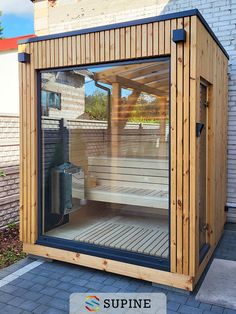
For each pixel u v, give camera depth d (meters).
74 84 4.11
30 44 3.67
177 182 2.98
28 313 2.71
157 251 3.25
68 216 4.16
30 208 3.77
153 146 3.74
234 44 5.12
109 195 4.19
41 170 3.78
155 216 3.82
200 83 3.27
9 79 7.53
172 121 2.97
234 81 5.14
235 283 3.20
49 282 3.25
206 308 2.79
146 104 3.84
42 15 6.59
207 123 3.81
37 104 3.70
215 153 4.05
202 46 3.06
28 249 3.83
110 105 4.34
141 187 3.90
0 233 4.66
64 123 4.09
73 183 4.16
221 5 5.17
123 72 3.61
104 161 4.30
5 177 4.85
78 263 3.52
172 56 2.93
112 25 3.22
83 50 3.39
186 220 2.95
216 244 4.26
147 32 3.05
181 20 2.88
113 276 3.38
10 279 3.31
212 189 3.89
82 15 6.23
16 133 5.05
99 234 3.80
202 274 3.39
